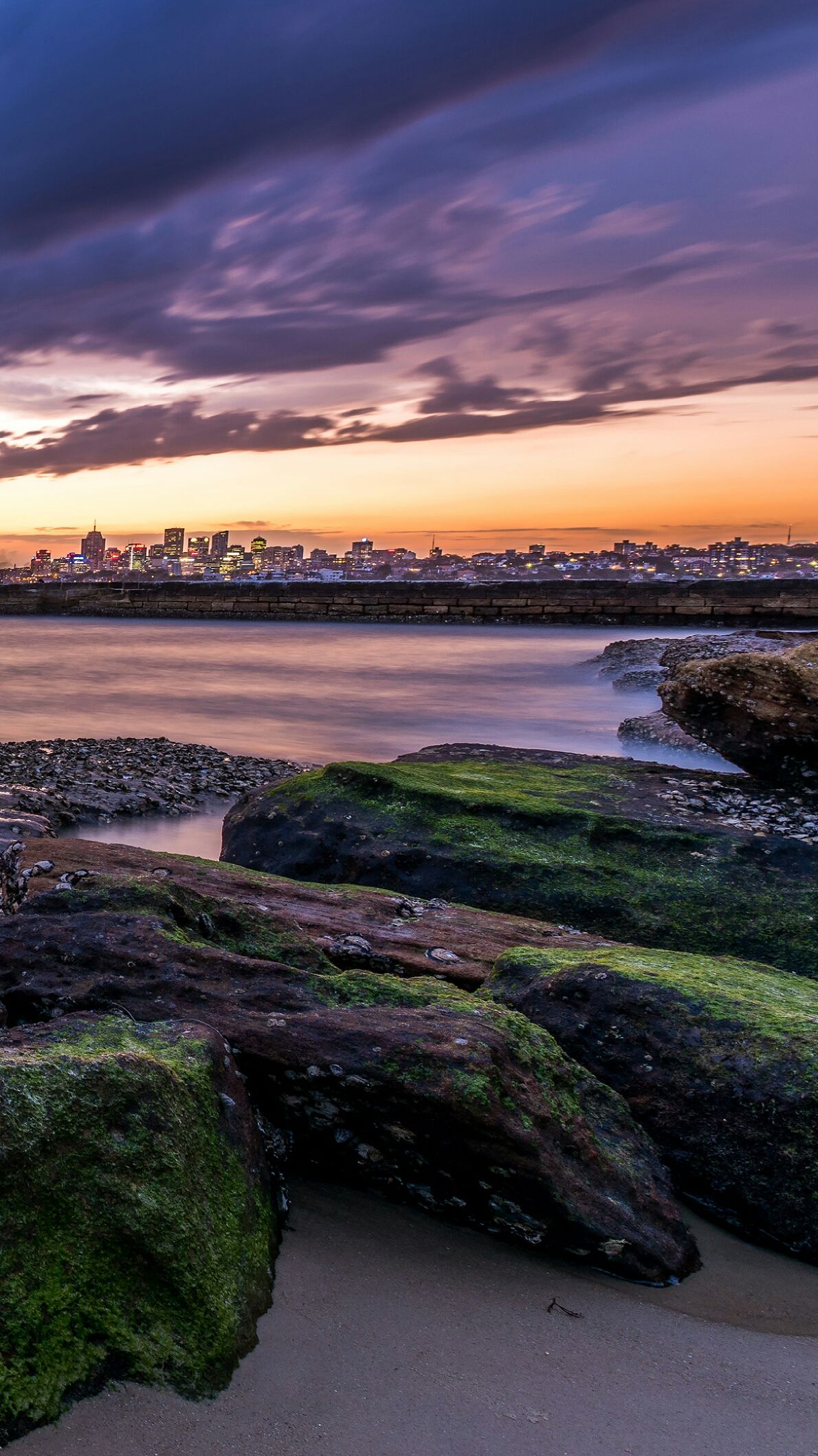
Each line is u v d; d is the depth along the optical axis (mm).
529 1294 2910
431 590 65562
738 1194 3410
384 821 7355
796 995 4289
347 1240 3066
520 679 29312
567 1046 3973
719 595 58875
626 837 7090
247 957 3846
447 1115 3062
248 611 70812
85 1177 2443
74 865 5867
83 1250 2379
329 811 7613
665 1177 3471
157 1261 2441
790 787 8875
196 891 4543
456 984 4578
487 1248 3129
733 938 6230
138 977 3639
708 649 23828
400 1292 2834
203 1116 2822
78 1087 2535
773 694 8805
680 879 6621
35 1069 2504
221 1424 2240
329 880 7184
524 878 6613
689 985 4047
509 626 60938
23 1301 2242
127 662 35375
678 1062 3738
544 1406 2422
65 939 3803
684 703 9641
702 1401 2496
